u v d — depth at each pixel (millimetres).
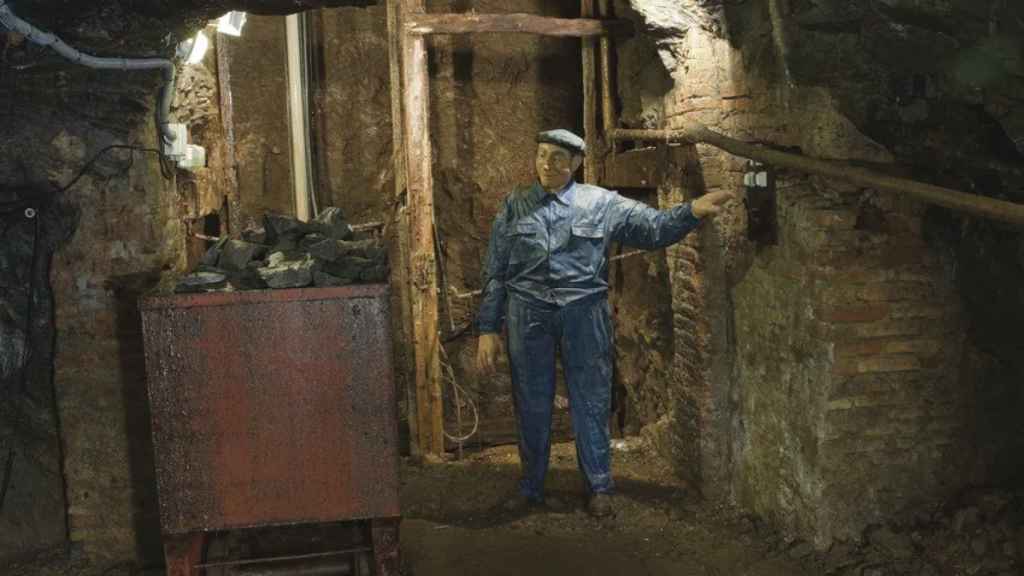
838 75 3414
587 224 4105
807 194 3592
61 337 3549
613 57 5555
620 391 6012
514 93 6070
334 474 2920
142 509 3646
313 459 2902
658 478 4891
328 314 2850
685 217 3941
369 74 5922
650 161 4863
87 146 3432
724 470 4488
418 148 5379
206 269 3021
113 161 3451
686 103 4367
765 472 4066
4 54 3258
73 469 3611
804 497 3693
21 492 3643
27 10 3113
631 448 5387
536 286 4176
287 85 5652
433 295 5523
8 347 3545
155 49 3400
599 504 4293
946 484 3627
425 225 5441
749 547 3865
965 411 3588
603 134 5695
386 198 6023
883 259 3469
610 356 4305
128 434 3609
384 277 2961
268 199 5855
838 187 3504
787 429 3830
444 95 6004
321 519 2934
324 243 3006
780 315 3846
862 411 3539
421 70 5312
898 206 3459
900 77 3338
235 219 5336
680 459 4855
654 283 5324
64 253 3506
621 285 5918
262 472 2887
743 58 4062
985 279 3502
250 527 2916
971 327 3551
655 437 5277
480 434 6105
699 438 4531
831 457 3557
